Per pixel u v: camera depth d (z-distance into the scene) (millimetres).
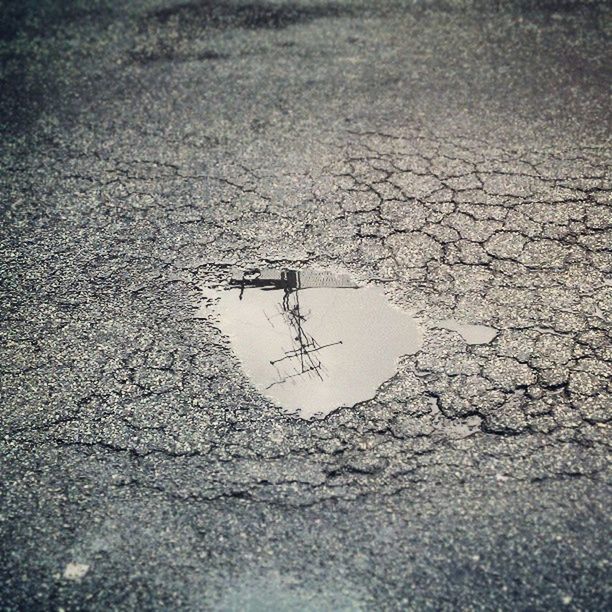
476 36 4309
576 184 3492
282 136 3781
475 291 3152
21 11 4656
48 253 3346
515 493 2709
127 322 3121
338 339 3049
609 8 4445
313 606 2561
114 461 2803
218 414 2889
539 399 2881
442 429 2834
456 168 3584
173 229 3412
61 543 2664
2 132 3863
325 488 2734
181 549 2646
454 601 2557
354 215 3422
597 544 2623
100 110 3965
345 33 4391
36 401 2934
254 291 3199
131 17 4586
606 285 3145
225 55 4270
